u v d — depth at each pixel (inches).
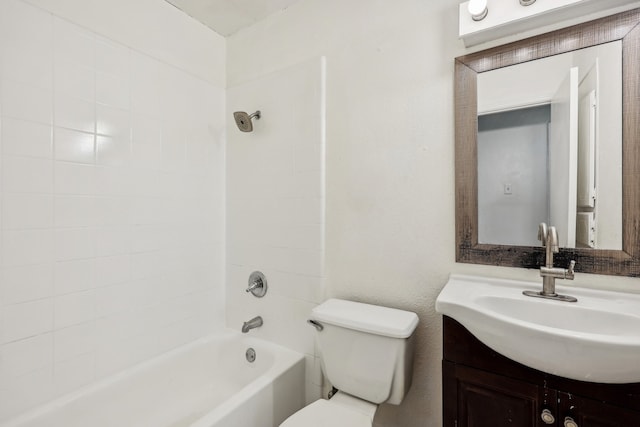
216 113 75.3
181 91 67.6
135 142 59.3
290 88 65.5
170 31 65.3
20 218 45.1
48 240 48.0
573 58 41.1
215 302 75.2
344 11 59.6
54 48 48.3
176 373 64.3
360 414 45.7
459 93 48.4
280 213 67.1
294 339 65.2
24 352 45.6
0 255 43.3
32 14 45.9
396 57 54.1
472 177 47.6
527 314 38.9
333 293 61.0
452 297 39.4
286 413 58.2
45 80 47.4
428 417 51.6
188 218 69.2
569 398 34.1
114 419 54.1
